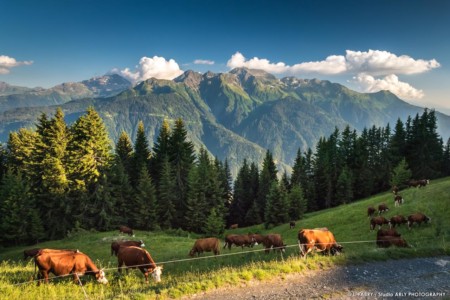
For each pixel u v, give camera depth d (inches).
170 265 863.1
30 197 1943.9
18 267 670.5
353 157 3063.5
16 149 2404.0
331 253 699.4
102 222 2054.6
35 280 516.1
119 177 2272.4
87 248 1261.1
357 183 2923.2
